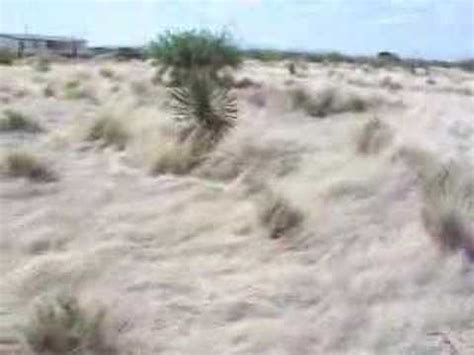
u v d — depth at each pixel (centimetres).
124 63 5594
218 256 694
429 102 2477
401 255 677
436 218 726
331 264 663
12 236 729
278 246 721
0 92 2222
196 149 1155
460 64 10444
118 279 621
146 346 497
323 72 5231
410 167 1024
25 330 499
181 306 569
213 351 494
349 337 518
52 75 3206
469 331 531
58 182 982
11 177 984
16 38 9350
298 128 1534
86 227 778
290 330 525
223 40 1900
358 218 800
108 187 964
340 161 1093
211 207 867
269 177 999
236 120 1443
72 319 497
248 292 599
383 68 7556
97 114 1525
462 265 651
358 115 1889
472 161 1136
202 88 1311
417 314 555
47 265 641
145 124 1332
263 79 3028
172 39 1873
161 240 741
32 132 1440
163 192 955
